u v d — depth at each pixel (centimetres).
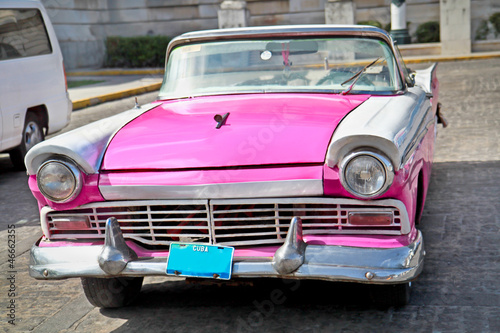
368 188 285
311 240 301
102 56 2702
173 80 437
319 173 295
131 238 324
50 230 334
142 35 2773
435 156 726
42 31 875
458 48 2205
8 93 778
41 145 321
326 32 415
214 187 301
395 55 416
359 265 290
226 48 428
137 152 325
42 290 412
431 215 512
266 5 2662
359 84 403
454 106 1072
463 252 424
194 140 326
